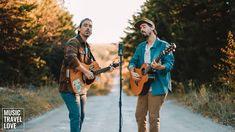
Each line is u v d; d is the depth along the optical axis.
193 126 11.38
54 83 28.39
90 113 15.20
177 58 25.14
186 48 23.25
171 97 25.52
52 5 27.56
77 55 7.25
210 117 13.38
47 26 25.20
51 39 26.95
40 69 26.17
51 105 18.08
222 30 22.22
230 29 21.44
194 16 22.75
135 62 7.35
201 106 15.45
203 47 22.86
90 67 7.37
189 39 22.88
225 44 21.95
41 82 25.95
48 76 29.23
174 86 29.19
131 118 13.43
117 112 15.55
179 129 10.84
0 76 21.91
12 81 21.75
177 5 22.30
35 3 21.61
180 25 23.22
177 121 12.59
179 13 22.97
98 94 43.84
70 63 7.12
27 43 20.12
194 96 18.47
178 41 24.02
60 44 29.56
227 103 13.74
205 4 20.97
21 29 19.23
